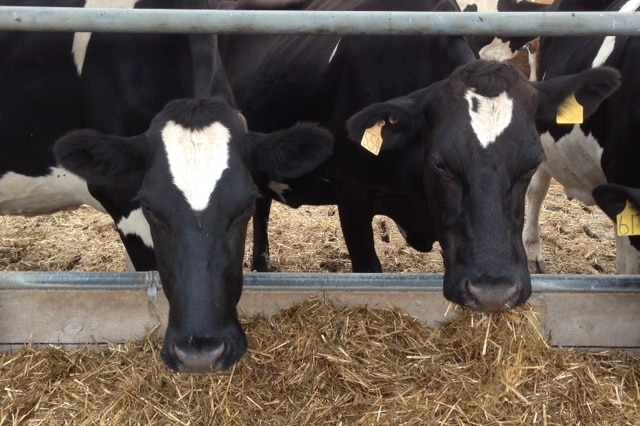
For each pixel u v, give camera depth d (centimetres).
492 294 143
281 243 286
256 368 161
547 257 278
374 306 173
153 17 143
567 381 159
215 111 143
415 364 162
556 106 162
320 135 147
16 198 208
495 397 154
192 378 158
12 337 172
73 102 189
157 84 179
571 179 237
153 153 140
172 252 134
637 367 168
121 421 151
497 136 151
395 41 203
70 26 143
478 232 147
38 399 156
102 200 188
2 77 192
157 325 171
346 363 161
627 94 190
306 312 169
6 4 199
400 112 164
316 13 146
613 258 277
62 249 275
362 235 217
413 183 193
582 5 240
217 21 144
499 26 147
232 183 135
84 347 171
